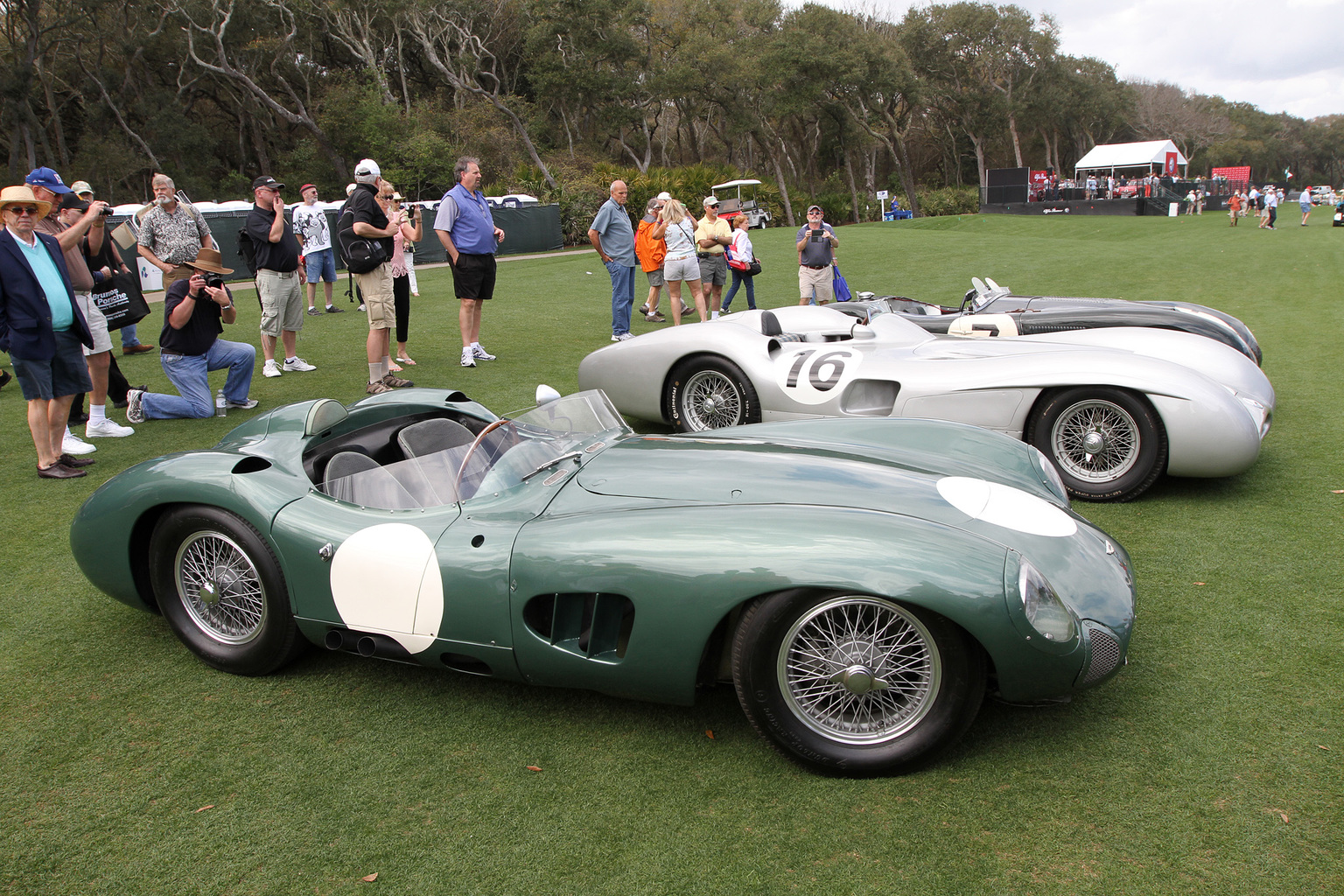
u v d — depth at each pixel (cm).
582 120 5569
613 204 904
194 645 316
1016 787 237
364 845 223
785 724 242
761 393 530
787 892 202
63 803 242
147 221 695
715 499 274
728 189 4050
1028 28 7162
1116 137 9788
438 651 278
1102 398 445
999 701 260
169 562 314
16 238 480
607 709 286
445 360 851
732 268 1090
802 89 5325
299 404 362
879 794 237
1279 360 823
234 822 233
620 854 217
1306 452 535
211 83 4834
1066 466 462
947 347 518
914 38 6938
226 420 641
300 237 1149
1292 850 209
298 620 296
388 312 694
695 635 241
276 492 302
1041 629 229
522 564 260
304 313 1178
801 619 235
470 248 771
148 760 261
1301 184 14300
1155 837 215
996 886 201
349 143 4394
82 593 376
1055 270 1667
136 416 629
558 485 300
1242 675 289
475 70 4828
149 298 1545
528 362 834
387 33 4988
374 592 280
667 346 563
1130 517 438
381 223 678
